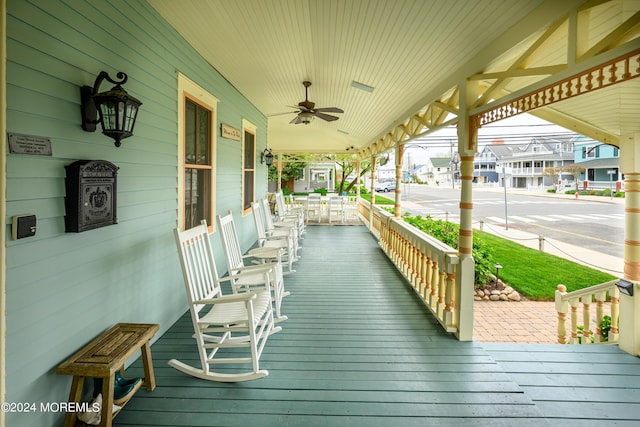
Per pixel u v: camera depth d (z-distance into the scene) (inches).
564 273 254.7
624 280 107.9
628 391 85.9
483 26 93.3
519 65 88.8
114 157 86.6
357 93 206.1
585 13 69.6
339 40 138.6
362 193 1014.4
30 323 61.4
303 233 322.3
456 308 115.7
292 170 856.9
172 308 122.1
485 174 1435.8
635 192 106.1
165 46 115.1
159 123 111.0
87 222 72.9
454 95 128.0
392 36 120.0
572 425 73.5
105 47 82.4
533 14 79.9
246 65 170.7
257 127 283.7
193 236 102.7
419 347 107.4
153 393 82.0
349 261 220.8
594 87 67.2
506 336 165.5
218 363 96.1
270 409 76.9
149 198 105.1
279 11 118.5
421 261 150.3
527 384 88.6
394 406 78.5
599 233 419.2
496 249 328.2
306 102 194.1
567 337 164.4
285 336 114.6
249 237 251.8
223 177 186.7
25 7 60.0
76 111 72.6
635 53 59.1
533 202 797.9
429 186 1560.0
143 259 102.0
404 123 216.1
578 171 1000.2
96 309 80.4
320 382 87.7
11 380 57.5
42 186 63.9
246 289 148.9
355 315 133.3
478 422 73.7
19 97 58.9
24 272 60.1
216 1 109.9
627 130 108.5
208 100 157.6
